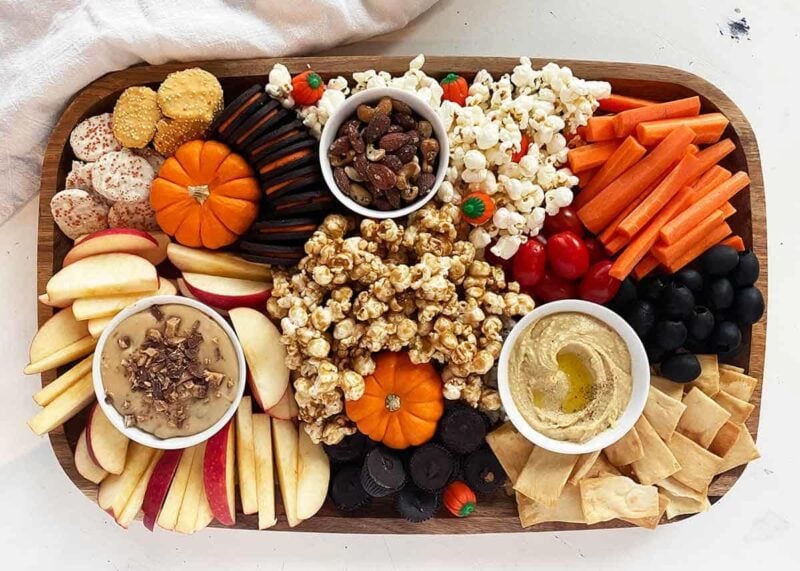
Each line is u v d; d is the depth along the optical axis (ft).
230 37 3.90
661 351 3.95
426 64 3.95
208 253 3.95
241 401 4.00
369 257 3.67
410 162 3.64
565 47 4.48
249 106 3.67
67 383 3.89
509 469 4.01
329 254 3.63
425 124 3.71
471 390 3.86
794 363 4.65
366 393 3.87
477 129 3.77
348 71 3.95
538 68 3.98
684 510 4.14
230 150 3.81
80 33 3.84
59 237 4.05
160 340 3.71
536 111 3.84
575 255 3.84
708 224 3.87
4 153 4.15
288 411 4.04
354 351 3.82
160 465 3.94
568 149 3.98
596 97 3.93
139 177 3.90
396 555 4.68
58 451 4.04
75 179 3.97
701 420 4.03
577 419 3.83
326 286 3.74
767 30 4.55
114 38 3.82
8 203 4.34
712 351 4.04
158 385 3.71
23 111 3.98
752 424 4.18
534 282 3.94
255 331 3.87
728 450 4.08
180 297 3.72
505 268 4.07
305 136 3.71
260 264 3.94
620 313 3.99
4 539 4.55
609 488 3.98
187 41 3.86
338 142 3.64
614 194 3.89
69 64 3.86
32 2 3.96
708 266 3.91
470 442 3.89
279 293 3.81
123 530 4.60
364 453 4.04
